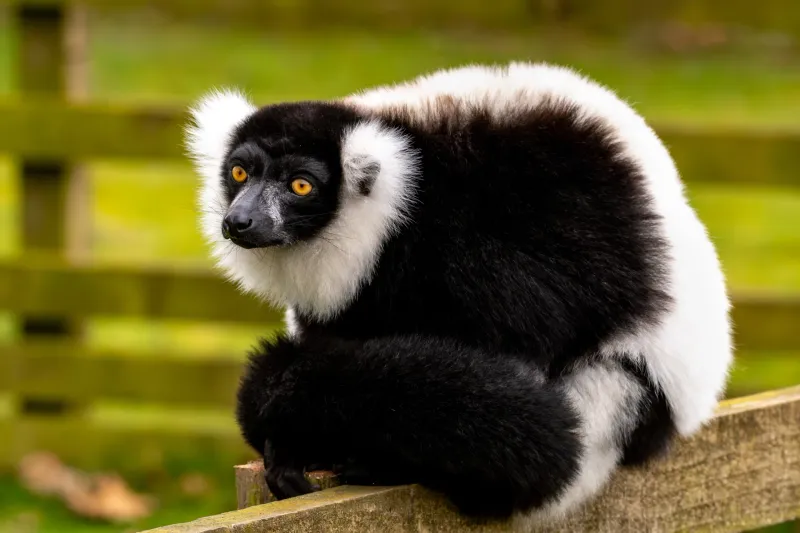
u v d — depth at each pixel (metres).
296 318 8.86
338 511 6.55
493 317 7.64
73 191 16.28
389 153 7.93
